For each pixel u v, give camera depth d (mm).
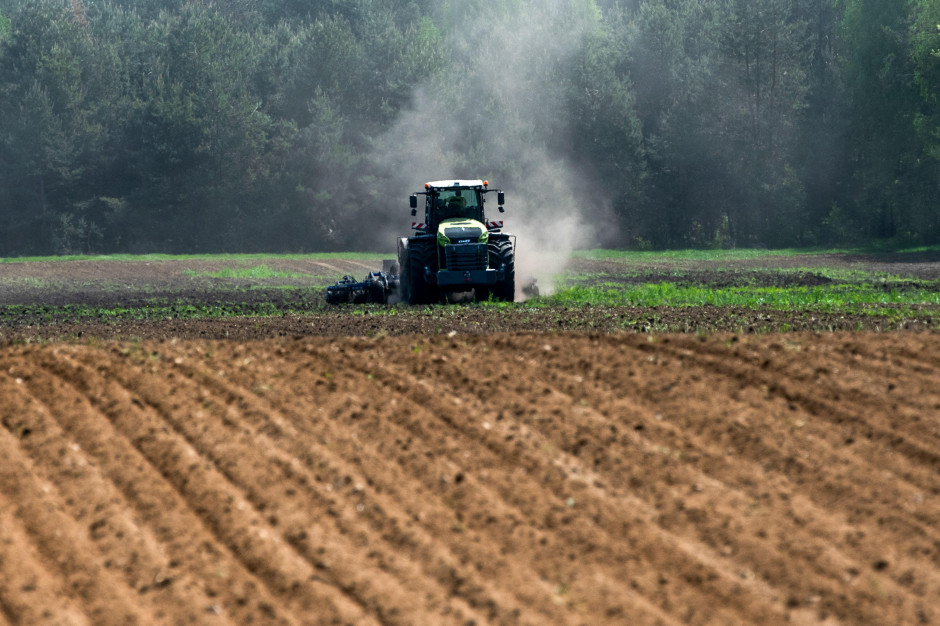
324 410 34188
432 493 27766
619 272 145375
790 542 24719
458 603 22078
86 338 54438
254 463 29516
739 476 28719
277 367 39406
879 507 26625
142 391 35938
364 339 45000
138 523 25797
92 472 28844
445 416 33438
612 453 30281
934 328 52719
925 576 23219
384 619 21391
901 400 34375
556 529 25594
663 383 36531
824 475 28609
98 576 23109
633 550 24500
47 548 24391
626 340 43406
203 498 27188
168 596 22250
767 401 34594
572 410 33938
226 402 35125
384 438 31609
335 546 24609
